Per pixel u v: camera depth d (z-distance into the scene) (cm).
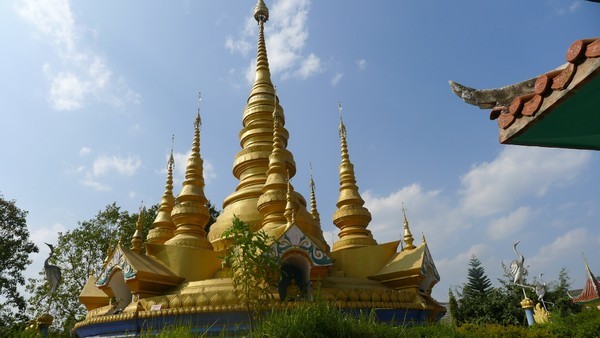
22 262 3659
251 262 1071
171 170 2647
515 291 4138
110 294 1914
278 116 2600
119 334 1594
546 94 477
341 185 2511
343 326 945
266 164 2372
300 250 1581
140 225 2081
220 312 1441
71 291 3462
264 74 2780
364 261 2038
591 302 3691
